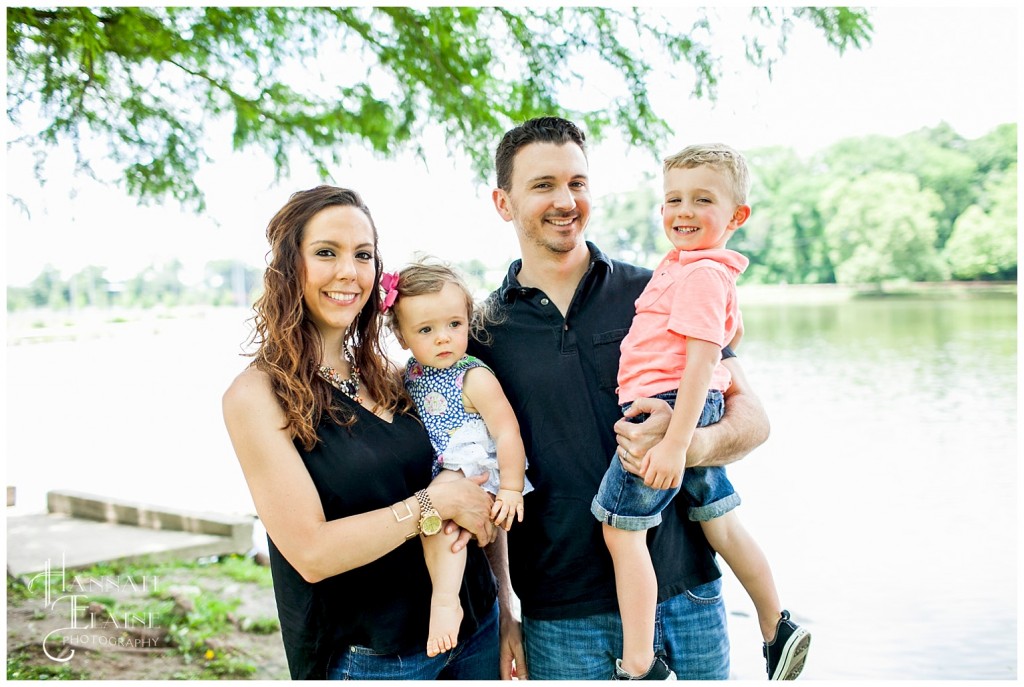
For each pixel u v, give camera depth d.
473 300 2.34
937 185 36.34
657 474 2.10
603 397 2.35
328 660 2.10
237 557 6.46
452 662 2.20
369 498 2.03
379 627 2.06
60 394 16.78
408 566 2.11
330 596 2.06
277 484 1.93
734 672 4.50
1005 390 15.09
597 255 2.40
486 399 2.23
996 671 4.46
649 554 2.26
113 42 4.93
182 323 38.81
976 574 6.07
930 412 13.40
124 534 6.69
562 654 2.29
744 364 19.09
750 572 2.48
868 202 36.94
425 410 2.26
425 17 5.43
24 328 35.06
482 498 2.12
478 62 5.58
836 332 24.75
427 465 2.17
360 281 2.03
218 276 56.47
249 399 1.95
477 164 5.78
